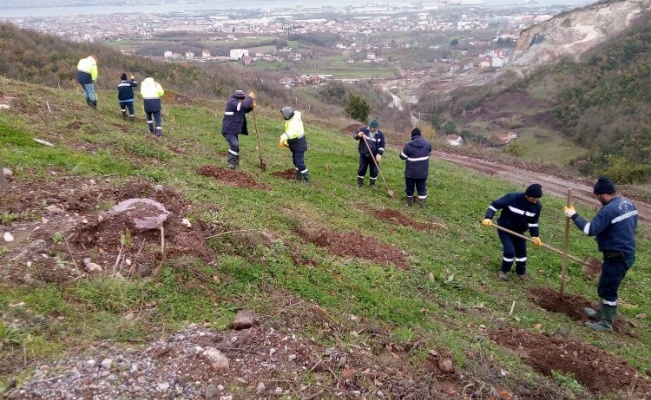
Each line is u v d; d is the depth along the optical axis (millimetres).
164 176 7969
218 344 3936
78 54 43312
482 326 5836
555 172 20719
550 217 13102
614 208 6473
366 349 4434
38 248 4551
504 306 6781
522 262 8086
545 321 6500
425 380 4113
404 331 4926
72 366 3393
